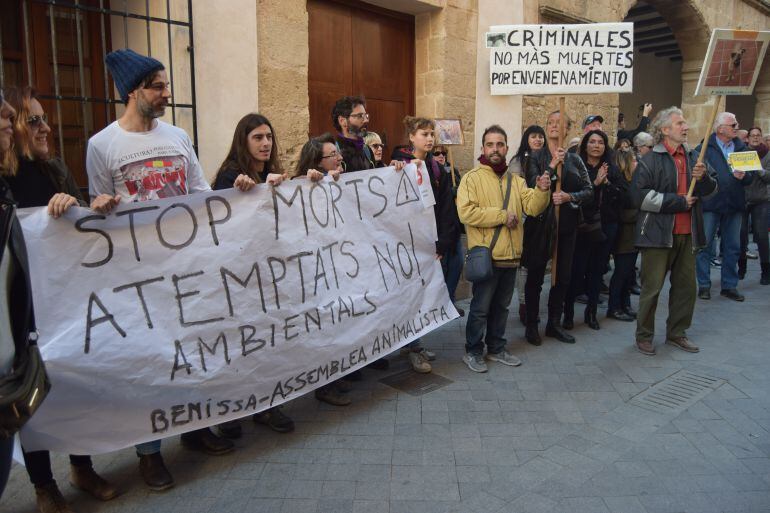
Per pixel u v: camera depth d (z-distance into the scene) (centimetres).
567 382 432
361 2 610
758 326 566
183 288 294
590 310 566
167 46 443
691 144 1195
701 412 381
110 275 272
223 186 341
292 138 520
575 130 839
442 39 652
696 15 1084
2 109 187
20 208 253
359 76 619
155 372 281
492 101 721
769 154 755
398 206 425
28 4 427
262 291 327
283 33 505
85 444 263
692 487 295
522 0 741
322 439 348
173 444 343
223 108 470
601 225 563
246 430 360
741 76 468
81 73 426
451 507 279
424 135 450
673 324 509
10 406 170
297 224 350
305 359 348
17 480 304
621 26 508
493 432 355
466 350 470
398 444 341
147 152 300
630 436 349
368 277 396
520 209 446
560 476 306
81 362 260
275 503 283
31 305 198
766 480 301
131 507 281
